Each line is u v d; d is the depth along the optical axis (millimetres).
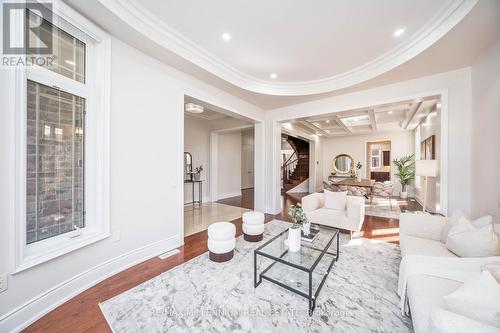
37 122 1761
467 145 2807
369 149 8828
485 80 2410
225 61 3180
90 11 1899
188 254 2826
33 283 1640
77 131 2062
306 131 7766
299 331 1509
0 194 1463
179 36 2533
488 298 925
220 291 1980
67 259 1887
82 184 2107
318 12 2137
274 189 5133
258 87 3914
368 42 2656
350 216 3289
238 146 8117
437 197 3234
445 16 2096
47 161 1831
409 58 2637
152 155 2729
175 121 3037
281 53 2939
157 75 2773
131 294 1941
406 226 2400
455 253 1813
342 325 1563
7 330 1474
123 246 2406
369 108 3789
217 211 5430
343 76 3562
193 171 6422
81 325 1585
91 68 2150
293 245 2156
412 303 1330
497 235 1667
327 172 9680
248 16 2203
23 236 1580
